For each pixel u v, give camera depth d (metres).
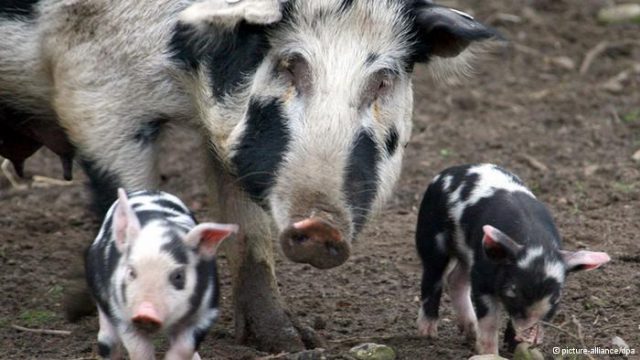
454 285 15.73
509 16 31.53
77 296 16.41
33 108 17.14
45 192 22.91
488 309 14.45
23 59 16.48
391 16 14.70
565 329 15.14
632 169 23.14
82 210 22.02
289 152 13.99
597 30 31.33
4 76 16.75
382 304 17.50
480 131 25.61
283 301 16.41
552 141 25.05
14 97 17.03
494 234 13.91
